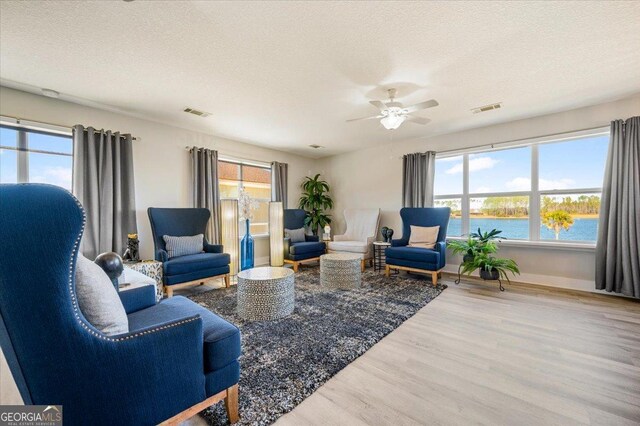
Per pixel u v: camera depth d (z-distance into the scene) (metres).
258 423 1.30
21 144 2.92
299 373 1.68
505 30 1.93
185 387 1.11
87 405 0.87
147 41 2.04
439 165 4.82
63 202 0.82
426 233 4.23
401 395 1.49
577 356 1.87
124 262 3.04
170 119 3.80
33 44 2.06
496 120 3.88
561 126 3.54
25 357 0.77
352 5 1.69
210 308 2.80
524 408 1.38
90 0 1.62
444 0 1.65
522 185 3.98
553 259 3.62
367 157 5.62
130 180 3.52
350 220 5.54
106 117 3.44
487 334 2.22
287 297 2.61
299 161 6.20
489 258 3.60
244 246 4.34
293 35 1.98
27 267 0.76
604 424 1.28
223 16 1.78
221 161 4.93
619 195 3.08
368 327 2.34
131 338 0.96
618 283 3.09
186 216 3.81
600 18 1.81
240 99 3.12
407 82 2.72
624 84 2.79
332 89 2.87
